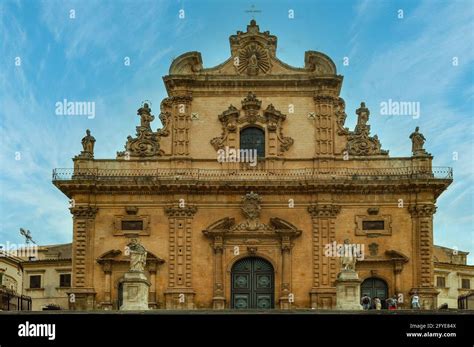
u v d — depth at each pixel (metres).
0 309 59.78
